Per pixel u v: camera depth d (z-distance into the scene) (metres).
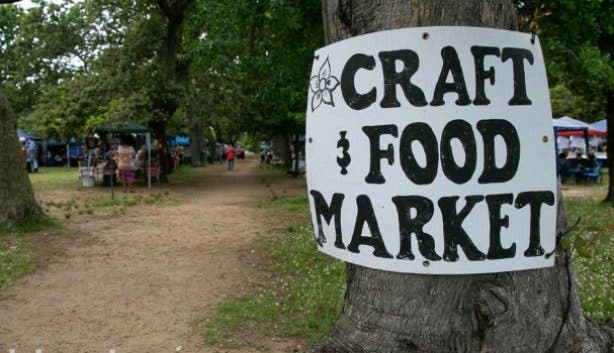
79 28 28.89
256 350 4.73
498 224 2.40
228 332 5.17
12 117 10.40
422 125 2.40
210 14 9.88
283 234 10.20
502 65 2.41
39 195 17.72
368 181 2.50
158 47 22.19
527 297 2.56
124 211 13.66
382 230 2.49
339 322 2.86
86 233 10.20
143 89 21.16
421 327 2.53
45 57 31.56
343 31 2.68
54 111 21.80
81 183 22.92
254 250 8.80
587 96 15.11
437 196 2.39
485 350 2.48
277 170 36.56
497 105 2.39
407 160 2.42
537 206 2.44
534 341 2.56
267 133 28.14
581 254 2.62
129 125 19.72
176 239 9.74
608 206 13.78
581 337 2.72
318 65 2.74
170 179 26.52
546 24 9.50
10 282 6.88
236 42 10.01
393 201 2.45
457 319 2.50
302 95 11.98
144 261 8.11
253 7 9.58
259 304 5.91
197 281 7.02
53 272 7.45
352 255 2.60
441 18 2.44
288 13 9.28
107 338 5.11
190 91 23.31
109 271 7.52
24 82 34.72
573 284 2.78
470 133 2.38
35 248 8.74
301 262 7.73
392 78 2.44
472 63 2.38
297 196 17.66
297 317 5.50
